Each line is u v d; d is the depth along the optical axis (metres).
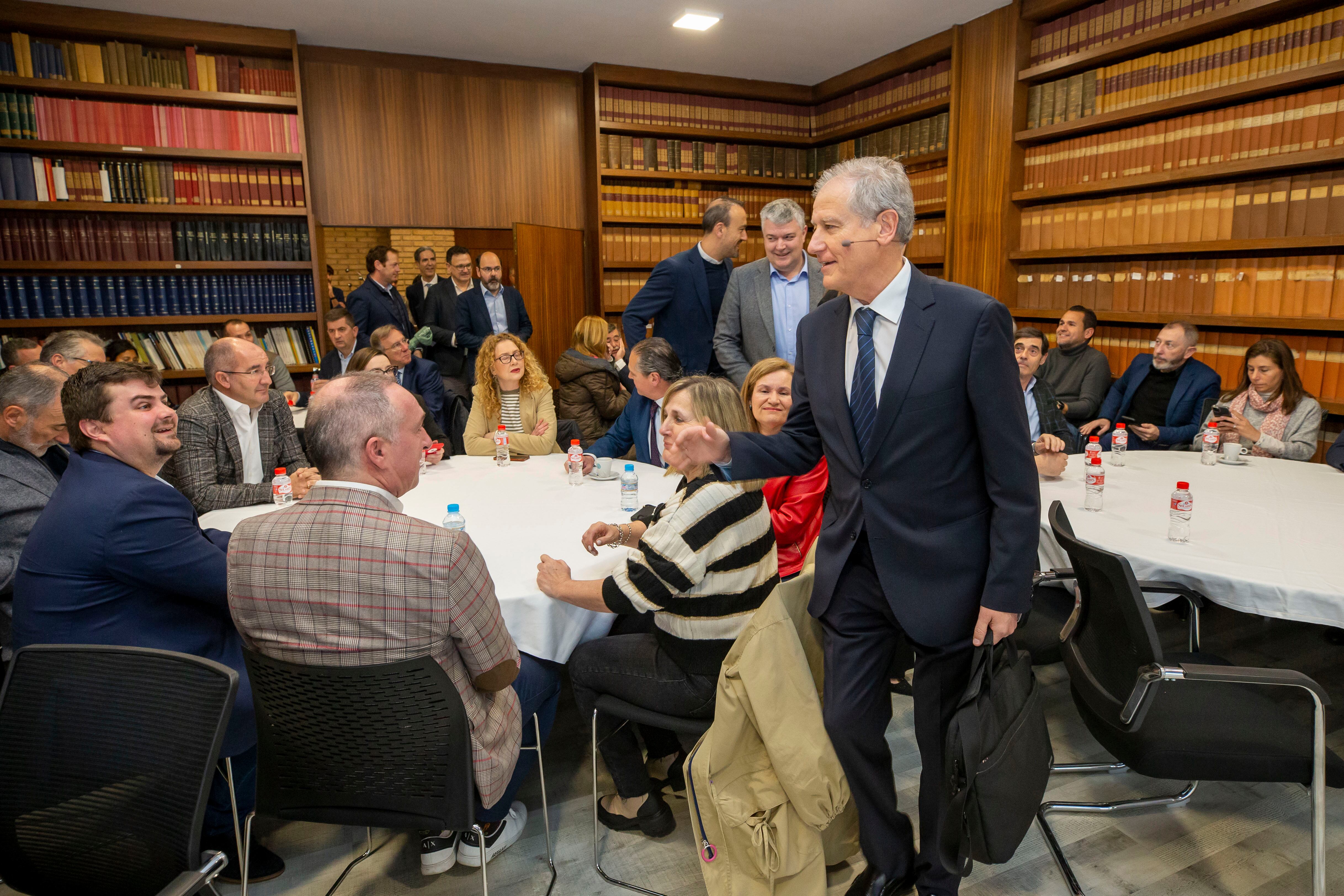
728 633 1.62
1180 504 1.98
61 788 1.15
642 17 4.87
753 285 3.08
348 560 1.26
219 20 4.86
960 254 5.29
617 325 6.27
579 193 6.24
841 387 1.51
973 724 1.34
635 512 2.26
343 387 1.31
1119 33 4.26
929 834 1.54
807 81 6.30
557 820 2.01
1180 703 1.73
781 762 1.46
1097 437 4.11
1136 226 4.32
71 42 4.75
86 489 1.54
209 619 1.69
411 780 1.34
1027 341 3.31
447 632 1.31
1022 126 4.87
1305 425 3.32
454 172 5.82
